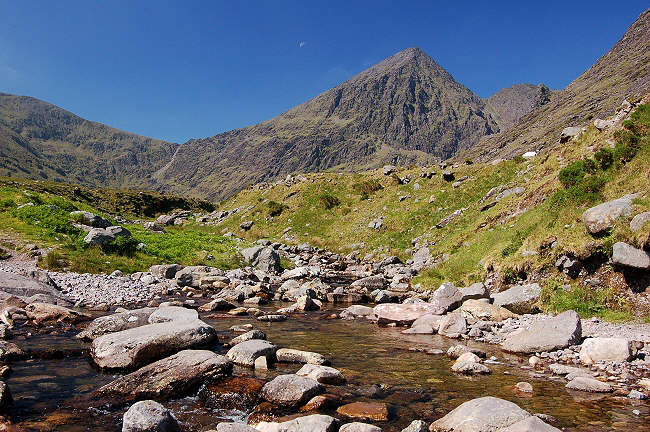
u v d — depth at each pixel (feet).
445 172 156.97
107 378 29.19
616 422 23.26
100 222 111.65
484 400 23.18
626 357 33.68
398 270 101.76
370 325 53.88
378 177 186.70
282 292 79.05
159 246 107.86
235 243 135.23
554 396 27.53
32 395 25.73
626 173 63.21
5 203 100.99
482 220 100.32
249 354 33.35
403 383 30.30
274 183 229.04
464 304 55.98
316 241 154.10
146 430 20.33
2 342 33.86
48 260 74.43
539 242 63.31
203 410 24.73
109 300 59.57
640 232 47.91
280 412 24.40
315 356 34.30
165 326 35.94
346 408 24.98
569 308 51.42
